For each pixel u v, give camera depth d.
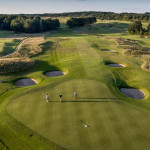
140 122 18.34
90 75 33.66
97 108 20.94
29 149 14.76
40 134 16.30
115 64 42.78
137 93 28.78
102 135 16.17
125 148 14.67
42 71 37.41
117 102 22.91
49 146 14.95
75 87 27.41
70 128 17.12
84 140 15.53
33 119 18.58
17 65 38.50
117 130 16.92
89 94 24.80
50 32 114.00
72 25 139.50
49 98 23.52
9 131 16.86
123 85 31.36
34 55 50.31
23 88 27.88
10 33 100.31
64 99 23.20
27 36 88.31
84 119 18.59
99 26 145.25
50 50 56.22
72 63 41.75
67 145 14.98
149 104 23.31
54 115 19.33
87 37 81.56
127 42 72.31
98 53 50.97
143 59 46.53
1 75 34.22
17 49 57.00
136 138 15.85
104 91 26.16
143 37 96.19
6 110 20.50
